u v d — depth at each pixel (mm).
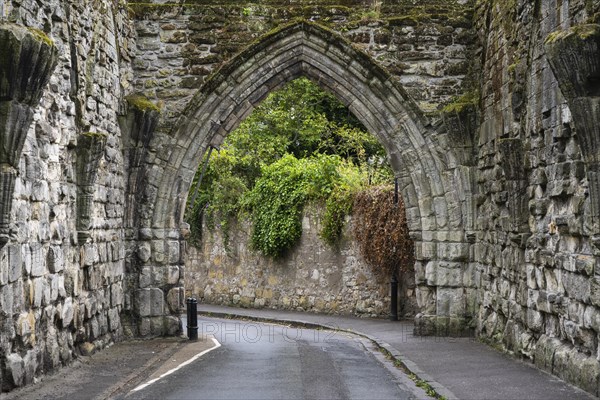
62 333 13586
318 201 26906
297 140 37000
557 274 12633
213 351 16719
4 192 10211
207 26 19328
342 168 27062
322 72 19328
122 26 18188
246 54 19125
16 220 11125
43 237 12359
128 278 18906
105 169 16828
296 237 27578
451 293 18906
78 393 11148
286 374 13414
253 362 14969
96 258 15875
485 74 17938
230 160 32219
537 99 13531
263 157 34031
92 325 15734
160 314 18969
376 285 24766
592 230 10797
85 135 14398
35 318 12016
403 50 19234
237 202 30734
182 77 19281
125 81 18594
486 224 17797
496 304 16703
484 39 18109
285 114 35812
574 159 11914
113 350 16406
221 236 31844
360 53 19109
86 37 15148
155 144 19062
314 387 12047
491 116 17188
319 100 37000
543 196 13453
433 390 11461
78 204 14547
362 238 24422
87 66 15305
